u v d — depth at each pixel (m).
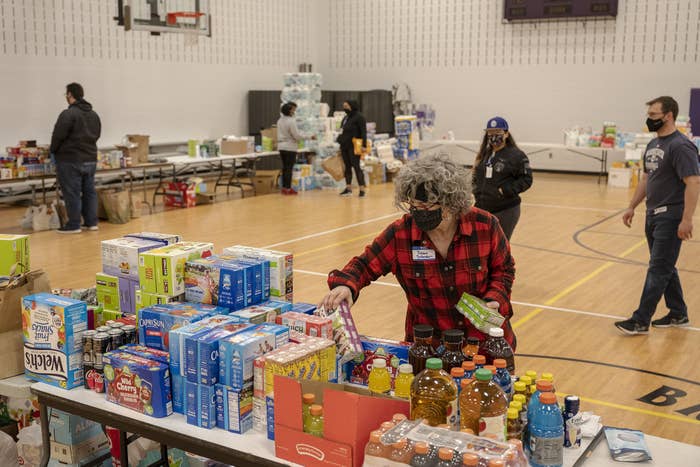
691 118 14.46
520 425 2.09
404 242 2.70
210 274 2.72
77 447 2.97
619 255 8.02
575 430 2.15
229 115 15.90
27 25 11.86
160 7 11.23
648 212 5.25
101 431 3.06
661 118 5.04
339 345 2.56
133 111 13.75
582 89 15.67
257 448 2.19
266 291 2.83
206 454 2.27
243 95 16.22
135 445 2.97
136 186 13.52
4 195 11.57
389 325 5.55
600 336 5.33
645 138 13.68
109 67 13.23
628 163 13.88
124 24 10.61
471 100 16.92
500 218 5.78
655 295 5.28
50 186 11.79
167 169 14.43
